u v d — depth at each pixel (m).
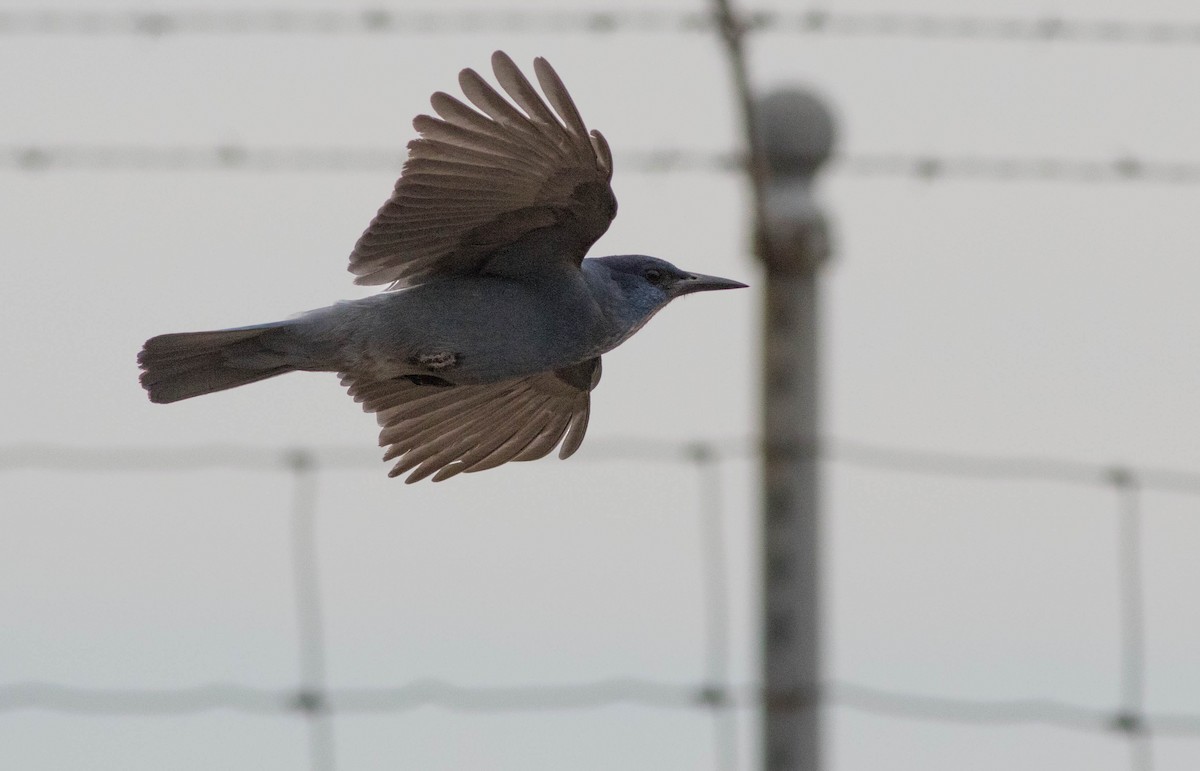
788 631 14.44
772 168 14.78
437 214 12.38
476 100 11.91
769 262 14.52
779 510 14.46
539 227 12.54
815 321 14.56
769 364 14.52
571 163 12.13
